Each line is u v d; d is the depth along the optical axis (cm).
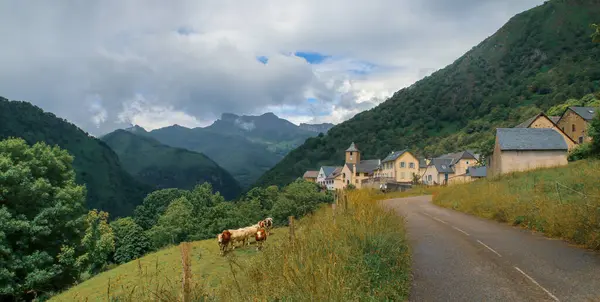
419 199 3869
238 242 1809
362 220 1179
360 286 749
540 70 18112
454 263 1102
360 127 18788
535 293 824
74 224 3169
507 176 3453
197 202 6531
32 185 2953
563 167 3183
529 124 6091
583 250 1180
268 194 7556
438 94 19912
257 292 671
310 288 637
